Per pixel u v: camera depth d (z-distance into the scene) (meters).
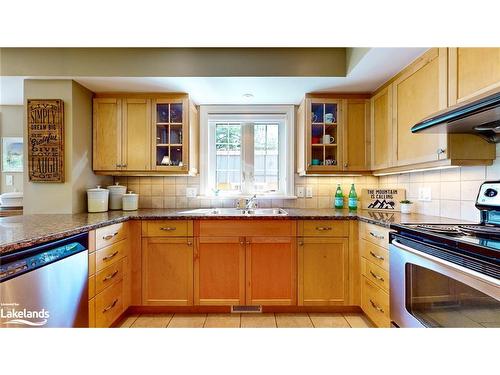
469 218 1.72
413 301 1.43
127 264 2.15
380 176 2.83
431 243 1.28
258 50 2.20
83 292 1.58
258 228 2.21
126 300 2.13
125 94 2.52
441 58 1.58
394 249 1.58
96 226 1.70
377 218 1.97
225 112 2.92
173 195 2.90
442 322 1.22
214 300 2.21
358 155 2.53
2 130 3.00
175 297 2.21
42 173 2.23
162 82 2.29
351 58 2.08
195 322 2.12
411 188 2.33
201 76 2.19
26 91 2.23
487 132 1.54
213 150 3.00
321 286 2.22
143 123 2.53
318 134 2.64
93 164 2.51
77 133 2.31
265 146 3.02
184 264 2.21
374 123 2.46
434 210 2.05
